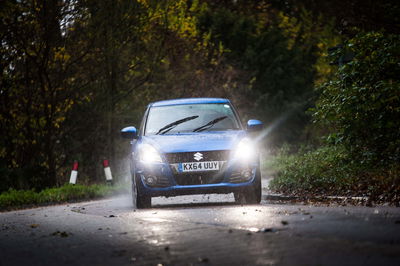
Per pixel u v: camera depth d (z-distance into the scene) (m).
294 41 59.81
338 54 17.89
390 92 16.47
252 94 54.97
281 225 9.60
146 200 15.30
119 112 32.75
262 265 6.65
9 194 23.61
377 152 17.67
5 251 9.17
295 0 61.50
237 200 16.22
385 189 14.36
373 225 9.03
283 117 57.09
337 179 17.02
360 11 23.56
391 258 6.54
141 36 31.30
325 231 8.67
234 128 16.12
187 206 15.49
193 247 8.11
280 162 32.38
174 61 34.38
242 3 62.03
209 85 39.25
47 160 30.31
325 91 18.33
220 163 14.81
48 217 14.41
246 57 57.22
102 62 30.11
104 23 28.88
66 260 7.96
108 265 7.36
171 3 31.31
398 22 23.17
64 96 29.80
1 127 29.38
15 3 26.80
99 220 12.64
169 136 15.55
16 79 28.48
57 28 27.64
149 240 9.02
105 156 34.28
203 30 56.62
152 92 33.81
